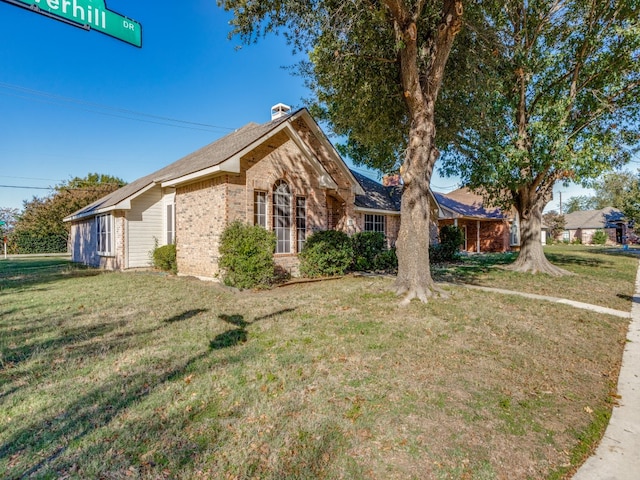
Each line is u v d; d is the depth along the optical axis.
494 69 9.97
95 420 2.99
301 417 3.06
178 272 12.48
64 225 32.59
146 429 2.87
